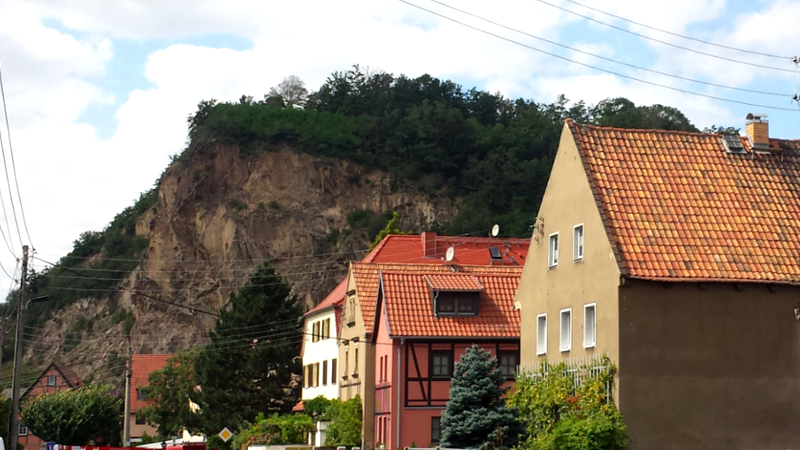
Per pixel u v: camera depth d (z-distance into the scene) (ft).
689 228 99.04
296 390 228.84
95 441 280.51
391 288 152.56
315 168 537.24
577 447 91.61
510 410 113.60
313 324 219.82
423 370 147.64
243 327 233.14
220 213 509.76
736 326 95.25
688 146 107.86
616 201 100.53
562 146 110.11
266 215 510.58
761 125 108.78
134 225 566.77
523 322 118.62
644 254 95.76
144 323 483.10
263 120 556.10
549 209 112.78
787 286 96.53
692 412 93.45
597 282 98.63
